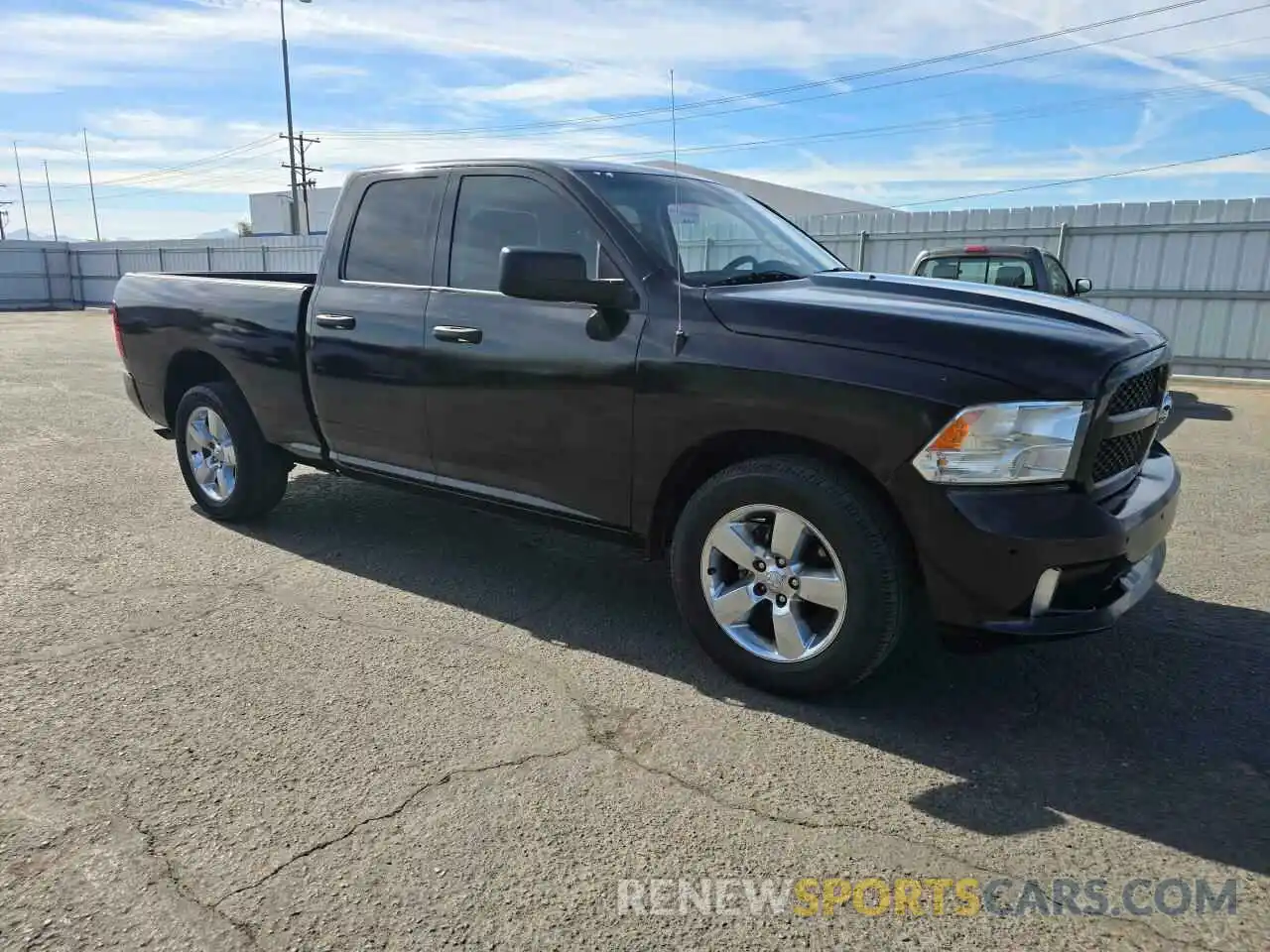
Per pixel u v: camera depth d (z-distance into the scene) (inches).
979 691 129.0
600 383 135.4
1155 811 101.0
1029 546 105.9
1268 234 469.7
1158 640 146.7
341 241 175.3
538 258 127.3
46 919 81.9
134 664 133.5
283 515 213.6
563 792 102.8
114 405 376.2
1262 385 465.1
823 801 102.2
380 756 109.7
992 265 384.2
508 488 153.3
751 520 125.8
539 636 146.9
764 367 119.4
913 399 109.3
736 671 129.0
